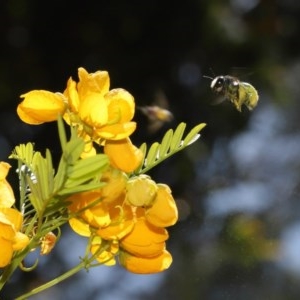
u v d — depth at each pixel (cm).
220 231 1329
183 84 1329
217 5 1331
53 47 1341
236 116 1320
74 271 332
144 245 330
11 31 1326
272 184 1399
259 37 1353
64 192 315
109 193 320
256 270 1327
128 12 1345
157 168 1293
